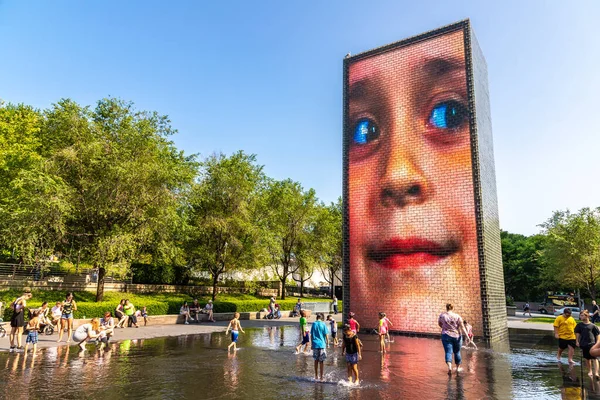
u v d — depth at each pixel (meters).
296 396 8.51
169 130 32.03
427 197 21.06
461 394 8.81
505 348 16.44
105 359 12.81
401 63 23.14
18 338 13.84
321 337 10.41
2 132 27.78
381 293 21.45
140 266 34.81
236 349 15.49
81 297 26.55
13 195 24.27
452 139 20.88
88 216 25.17
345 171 23.77
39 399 8.05
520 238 82.62
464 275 19.48
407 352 14.97
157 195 25.77
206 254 33.84
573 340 12.37
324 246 46.06
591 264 38.59
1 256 31.84
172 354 14.12
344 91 24.81
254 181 38.50
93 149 24.31
